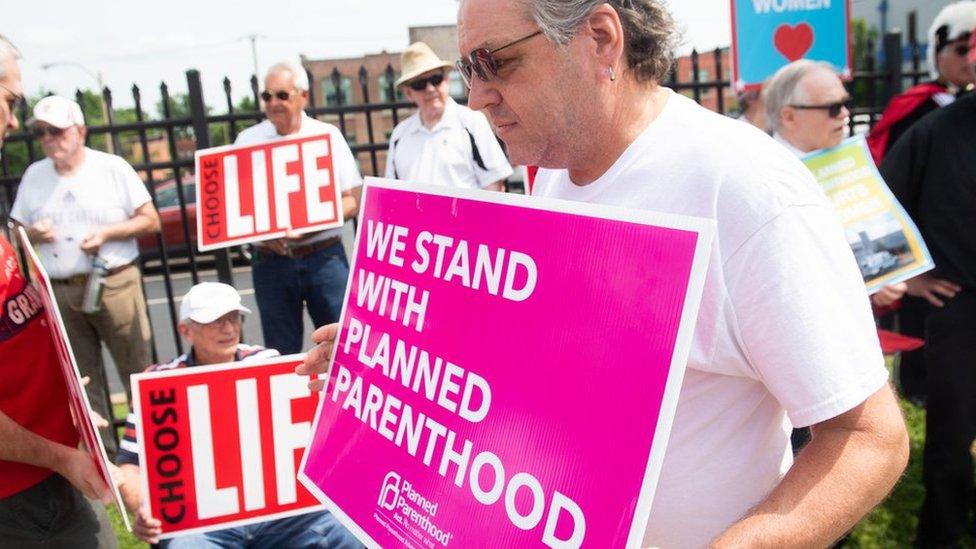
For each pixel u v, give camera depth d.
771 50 4.25
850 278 1.05
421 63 4.17
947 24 3.79
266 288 4.43
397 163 4.41
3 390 1.91
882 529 3.30
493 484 1.11
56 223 4.16
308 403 2.56
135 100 4.63
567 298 1.06
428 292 1.29
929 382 3.00
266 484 2.55
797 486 1.02
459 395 1.19
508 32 1.12
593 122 1.16
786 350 1.01
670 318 0.94
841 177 2.82
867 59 5.78
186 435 2.50
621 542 0.94
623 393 0.97
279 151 4.13
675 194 1.10
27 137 4.54
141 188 4.34
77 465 1.95
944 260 2.90
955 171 2.83
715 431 1.16
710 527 1.17
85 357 4.32
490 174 4.29
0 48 1.91
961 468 2.99
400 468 1.28
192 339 2.88
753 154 1.07
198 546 2.52
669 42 1.19
